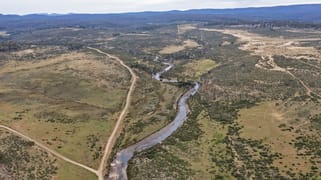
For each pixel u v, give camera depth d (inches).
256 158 4001.0
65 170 3905.0
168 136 4817.9
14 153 4033.0
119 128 5088.6
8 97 6215.6
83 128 5000.0
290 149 4158.5
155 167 3892.7
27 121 5132.9
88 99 6240.2
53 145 4434.1
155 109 5767.7
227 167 3838.6
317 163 3791.8
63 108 5708.7
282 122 4909.0
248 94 6043.3
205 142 4515.3
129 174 3843.5
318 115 4965.6
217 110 5590.6
